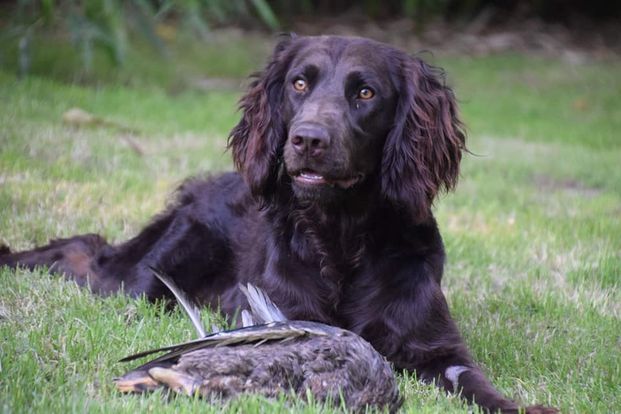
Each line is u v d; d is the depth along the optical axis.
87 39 18.53
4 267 8.31
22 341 6.54
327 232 7.01
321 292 7.02
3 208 10.02
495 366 7.23
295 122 6.61
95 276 8.35
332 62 6.91
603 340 7.84
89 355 6.44
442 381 6.61
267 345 5.59
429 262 7.05
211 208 8.40
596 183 14.70
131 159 12.78
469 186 13.70
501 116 20.70
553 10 30.00
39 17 19.31
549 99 22.92
